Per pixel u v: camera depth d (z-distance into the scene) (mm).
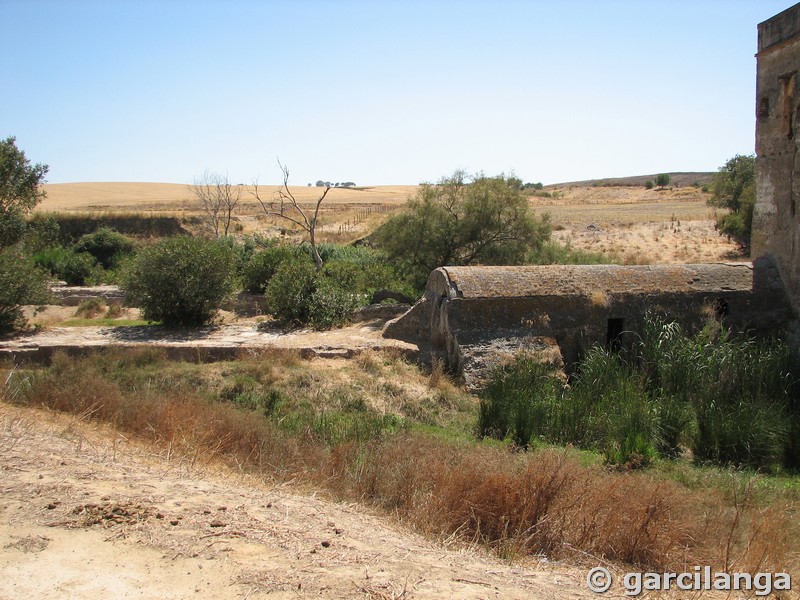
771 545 6559
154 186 114562
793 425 11516
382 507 7359
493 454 9195
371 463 8602
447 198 27734
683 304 15891
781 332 15539
